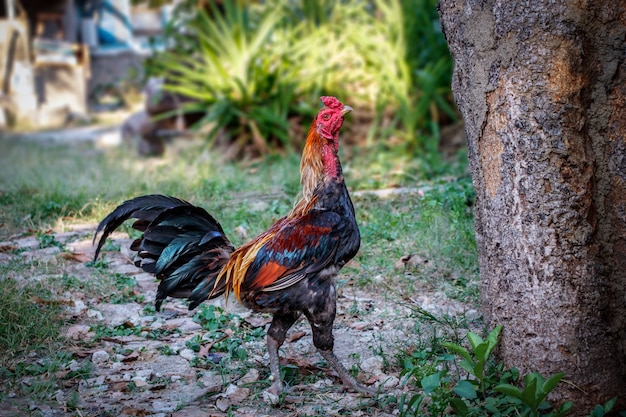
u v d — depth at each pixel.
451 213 6.83
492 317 4.13
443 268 6.11
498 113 3.86
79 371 4.47
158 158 13.26
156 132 13.53
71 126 23.16
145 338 5.06
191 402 4.15
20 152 15.59
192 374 4.50
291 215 4.25
